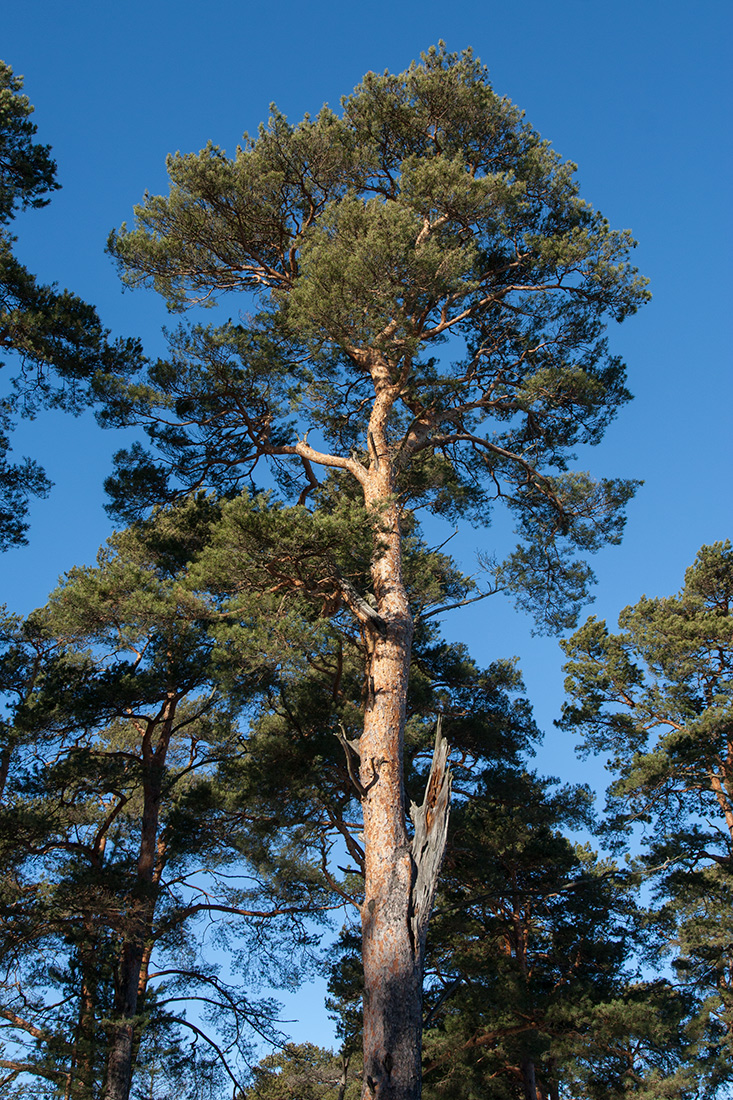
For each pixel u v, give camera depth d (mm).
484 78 14555
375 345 11805
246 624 11047
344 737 10188
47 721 14844
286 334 13430
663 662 21078
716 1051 16734
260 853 15078
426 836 9469
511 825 17000
